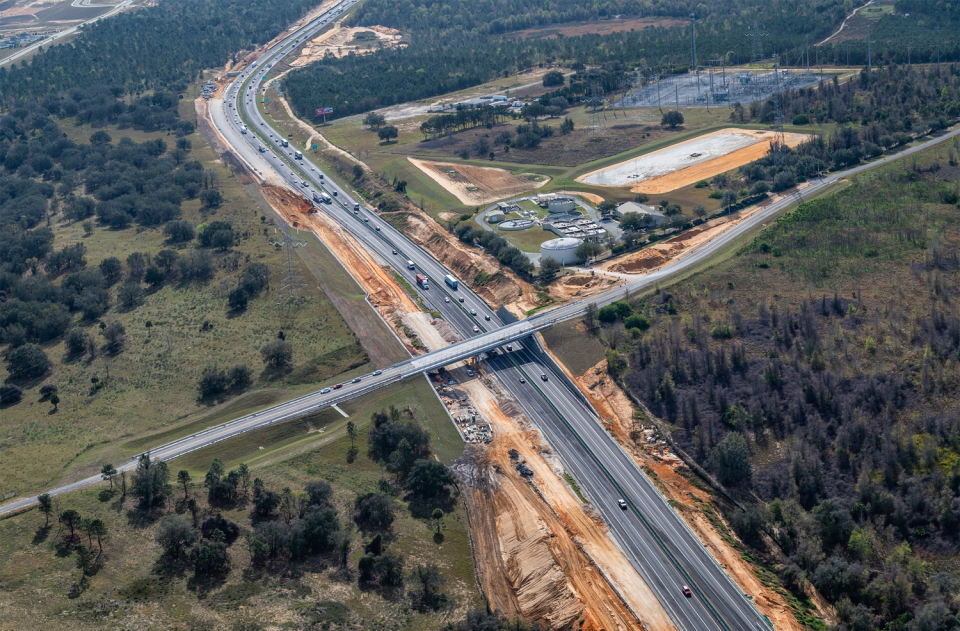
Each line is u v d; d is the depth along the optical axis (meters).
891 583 156.62
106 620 142.50
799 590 163.75
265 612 147.00
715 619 157.12
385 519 175.50
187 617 144.50
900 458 181.00
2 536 163.38
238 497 179.88
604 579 166.88
